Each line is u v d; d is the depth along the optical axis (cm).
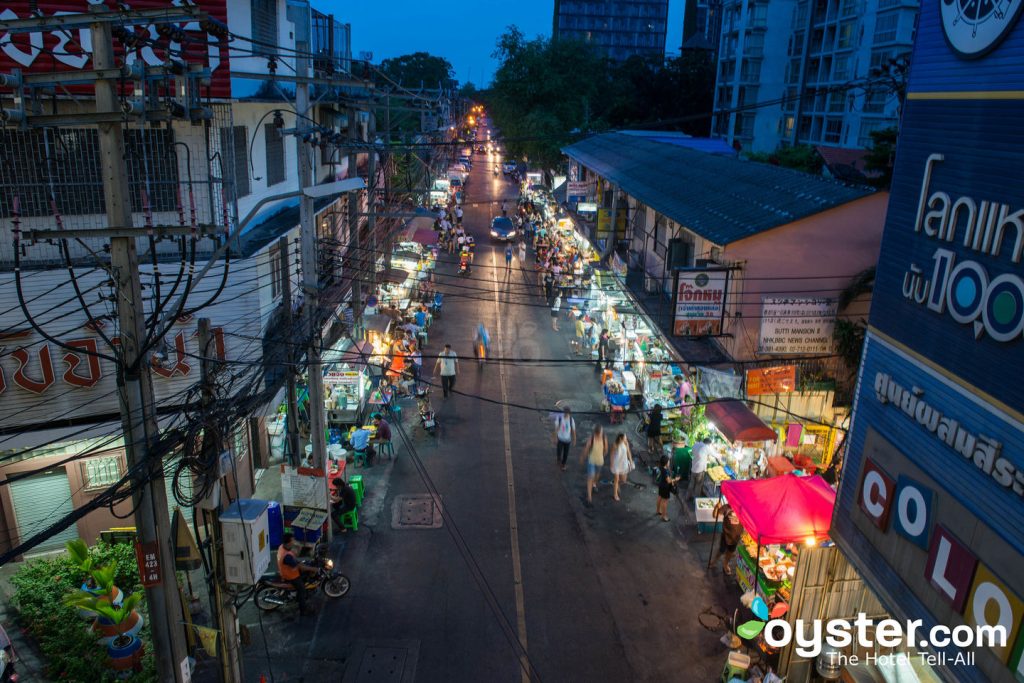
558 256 3350
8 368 1157
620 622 1237
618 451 1628
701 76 5681
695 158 2530
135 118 727
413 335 2517
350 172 2947
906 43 3822
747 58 5103
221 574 977
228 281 1305
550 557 1420
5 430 1182
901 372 838
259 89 1562
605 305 2584
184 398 1267
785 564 1223
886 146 2164
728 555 1363
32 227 1212
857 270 1546
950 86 766
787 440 1588
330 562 1299
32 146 1190
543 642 1183
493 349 2648
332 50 2145
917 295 812
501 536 1489
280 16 1825
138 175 1288
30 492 1334
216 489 944
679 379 1914
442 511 1576
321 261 2028
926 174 801
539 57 5159
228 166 1357
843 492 959
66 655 1075
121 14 705
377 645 1166
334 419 1928
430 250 3406
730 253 1575
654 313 1970
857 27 4234
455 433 1978
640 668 1131
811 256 1543
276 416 1828
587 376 2419
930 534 769
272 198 911
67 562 1272
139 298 795
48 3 1109
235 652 1012
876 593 863
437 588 1315
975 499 704
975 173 725
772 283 1561
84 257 1201
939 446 762
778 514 1186
